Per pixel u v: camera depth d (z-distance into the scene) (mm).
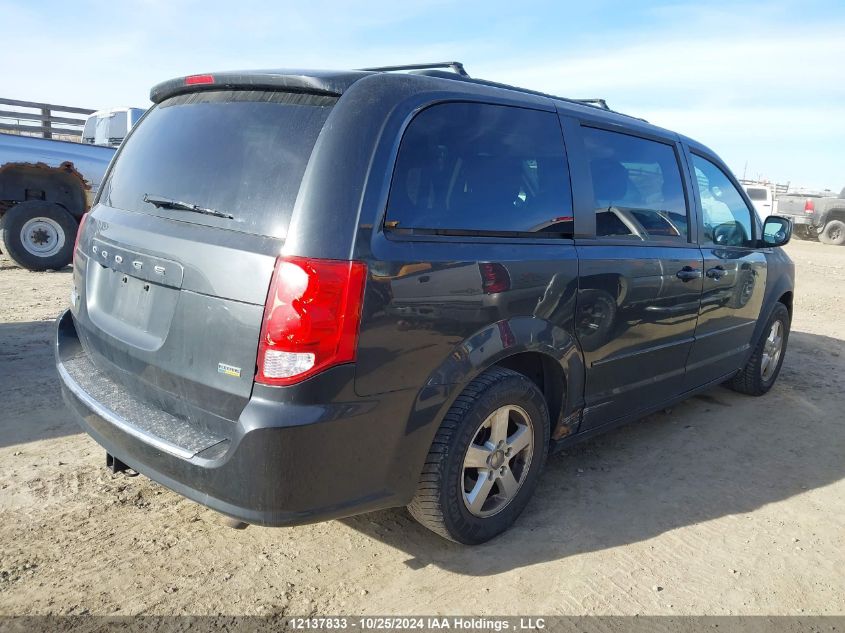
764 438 4504
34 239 9367
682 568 2951
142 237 2662
